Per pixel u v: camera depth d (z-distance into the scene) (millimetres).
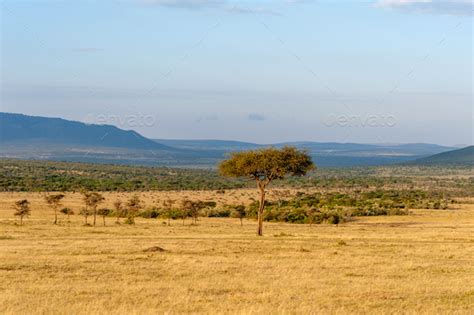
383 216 124562
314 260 43094
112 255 44844
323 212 109125
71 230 74250
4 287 30812
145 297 28281
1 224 85562
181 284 32250
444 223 103250
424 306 27000
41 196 170500
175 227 84812
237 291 30484
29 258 42562
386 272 37750
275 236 67062
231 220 110312
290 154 76375
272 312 24688
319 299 28469
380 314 24891
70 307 25422
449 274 37406
